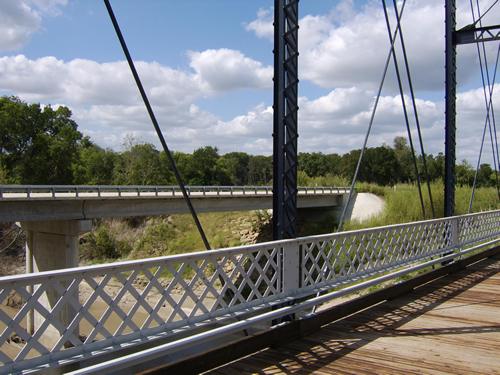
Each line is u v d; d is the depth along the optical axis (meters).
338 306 6.99
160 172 53.81
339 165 73.75
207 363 4.86
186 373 4.64
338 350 5.58
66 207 24.75
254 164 88.88
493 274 10.97
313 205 39.47
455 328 6.57
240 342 5.23
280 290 5.74
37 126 49.59
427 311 7.55
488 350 5.63
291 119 6.12
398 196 34.69
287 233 5.98
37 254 26.17
